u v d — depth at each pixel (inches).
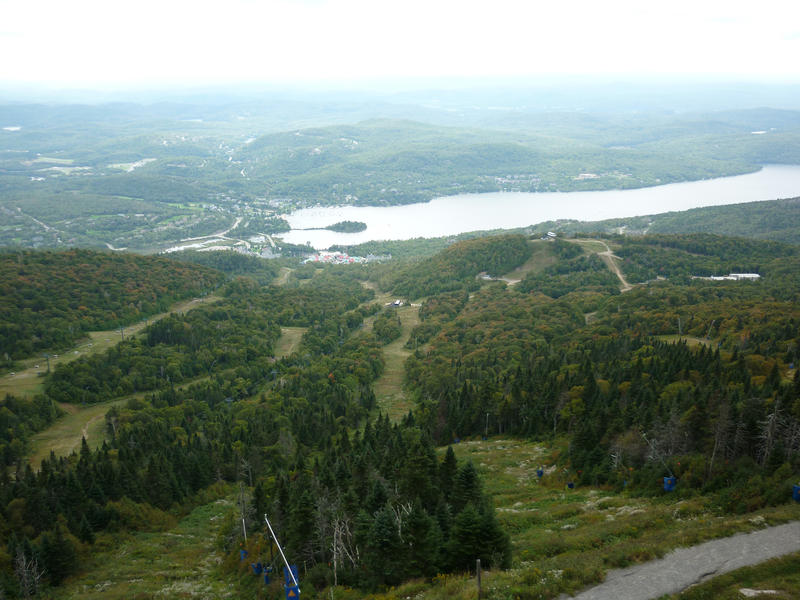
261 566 2999.5
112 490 4306.1
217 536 3850.9
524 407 5457.7
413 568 2479.1
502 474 4190.5
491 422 5590.6
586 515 2965.1
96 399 7288.4
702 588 1895.9
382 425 5098.4
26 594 3043.8
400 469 3506.4
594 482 3607.3
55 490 4101.9
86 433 6471.5
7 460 5590.6
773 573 1946.4
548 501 3427.7
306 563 2815.0
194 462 4948.3
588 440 3966.5
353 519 2886.3
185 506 4559.5
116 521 4045.3
